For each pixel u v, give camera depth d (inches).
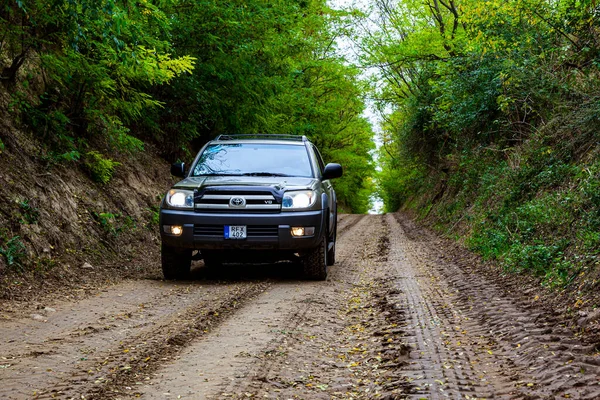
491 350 169.5
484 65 527.8
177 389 137.3
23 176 346.6
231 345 179.3
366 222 1040.8
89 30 346.6
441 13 832.3
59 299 255.3
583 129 375.9
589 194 292.5
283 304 248.2
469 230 522.0
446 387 135.5
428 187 1091.3
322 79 1238.3
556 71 439.2
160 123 624.1
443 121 702.5
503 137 572.7
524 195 422.6
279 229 302.4
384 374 150.6
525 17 436.8
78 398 130.6
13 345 179.2
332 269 378.6
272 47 647.8
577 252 258.1
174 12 553.9
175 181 603.5
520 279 280.5
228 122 659.4
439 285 295.0
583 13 376.5
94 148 476.7
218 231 304.0
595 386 125.4
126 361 160.7
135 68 381.1
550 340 169.0
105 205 423.2
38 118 395.9
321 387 141.3
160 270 358.0
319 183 332.8
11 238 294.5
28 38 353.7
